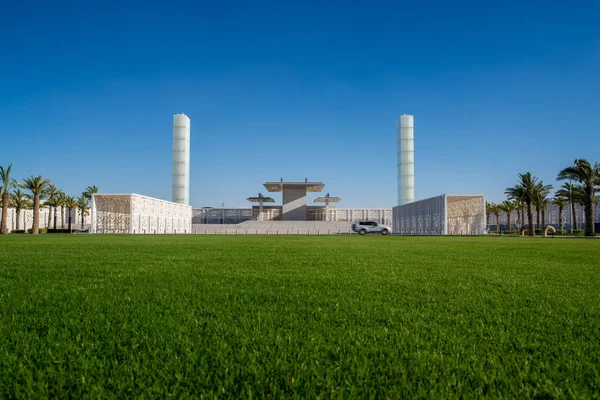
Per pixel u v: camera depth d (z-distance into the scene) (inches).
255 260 352.8
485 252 470.0
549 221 3080.7
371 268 291.4
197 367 92.1
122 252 451.2
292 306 157.6
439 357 98.5
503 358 99.4
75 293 185.0
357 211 3454.7
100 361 96.4
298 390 81.8
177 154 2805.1
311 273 261.7
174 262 333.7
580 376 88.4
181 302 165.2
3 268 286.5
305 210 2883.9
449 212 2253.9
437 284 214.5
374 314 144.3
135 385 85.5
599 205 2463.1
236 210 3462.1
